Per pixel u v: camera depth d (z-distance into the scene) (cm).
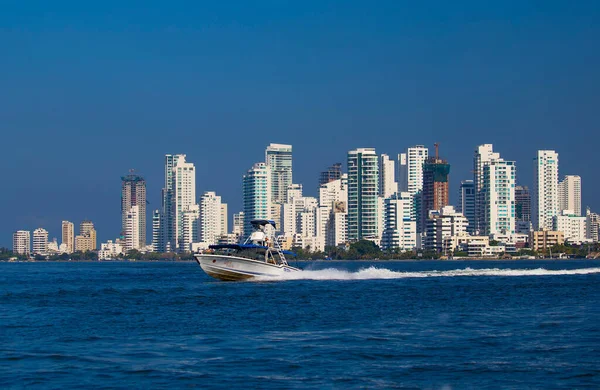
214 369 6888
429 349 7738
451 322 9681
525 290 14550
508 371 6731
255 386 6281
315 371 6794
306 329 9175
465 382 6388
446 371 6769
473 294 13712
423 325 9431
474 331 8869
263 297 13112
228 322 9894
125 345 8131
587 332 8706
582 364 6956
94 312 11338
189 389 6219
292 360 7250
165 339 8506
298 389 6188
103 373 6762
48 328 9506
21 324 9925
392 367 6931
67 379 6556
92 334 8938
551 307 11369
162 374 6706
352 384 6338
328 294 13612
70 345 8162
